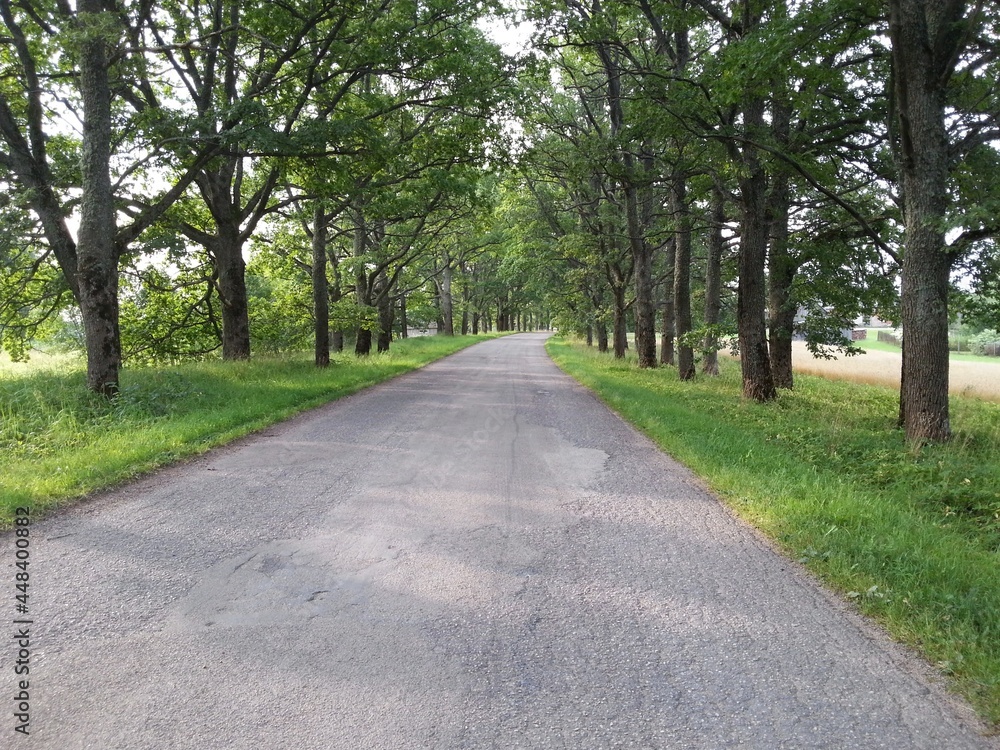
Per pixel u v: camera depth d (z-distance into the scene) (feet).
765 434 30.55
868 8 30.45
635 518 17.89
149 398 32.60
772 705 9.20
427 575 13.71
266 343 78.64
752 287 45.27
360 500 19.12
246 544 15.35
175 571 13.69
